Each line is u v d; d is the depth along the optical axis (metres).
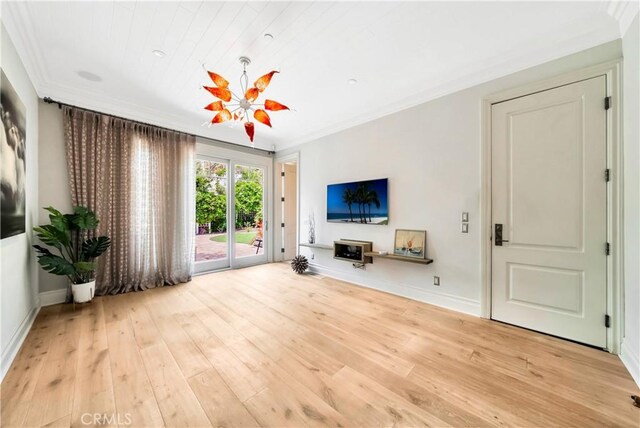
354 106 3.63
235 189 4.99
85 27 2.08
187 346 2.11
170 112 3.79
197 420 1.37
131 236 3.55
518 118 2.46
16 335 2.05
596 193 2.10
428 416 1.41
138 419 1.37
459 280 2.86
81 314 2.73
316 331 2.39
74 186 3.10
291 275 4.46
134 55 2.46
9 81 1.93
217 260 4.76
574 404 1.49
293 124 4.33
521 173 2.45
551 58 2.28
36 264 2.81
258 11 1.93
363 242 3.80
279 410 1.44
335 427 1.33
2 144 1.77
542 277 2.35
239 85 3.01
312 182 4.68
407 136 3.29
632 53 1.82
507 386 1.65
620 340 1.98
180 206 4.01
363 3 1.85
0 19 1.81
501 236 2.57
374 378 1.72
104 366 1.83
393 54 2.46
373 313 2.81
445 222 2.96
